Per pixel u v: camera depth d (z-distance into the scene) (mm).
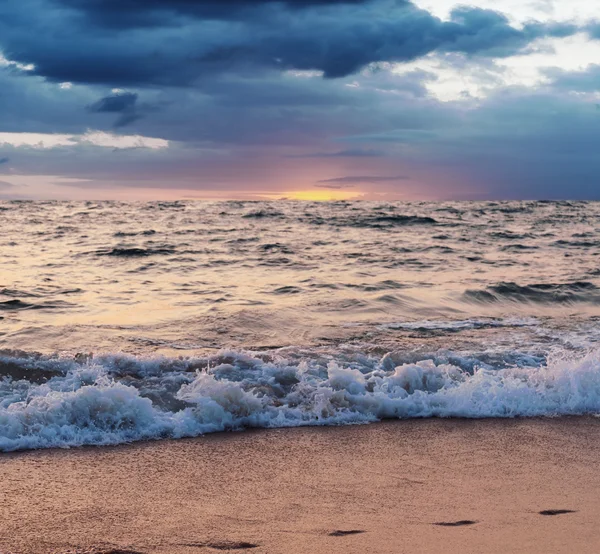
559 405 6445
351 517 3936
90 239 24656
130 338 9133
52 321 10219
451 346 8719
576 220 36125
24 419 5449
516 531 3695
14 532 3707
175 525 3814
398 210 46500
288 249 21312
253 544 3537
